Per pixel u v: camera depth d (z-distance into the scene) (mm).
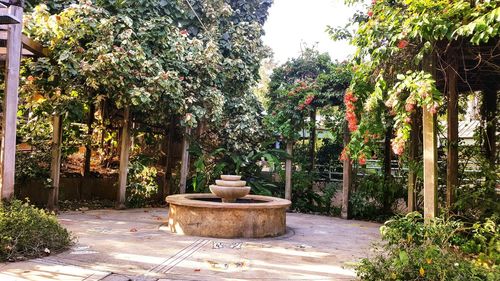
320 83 7168
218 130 8320
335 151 8539
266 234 4895
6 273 2846
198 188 7797
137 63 6309
